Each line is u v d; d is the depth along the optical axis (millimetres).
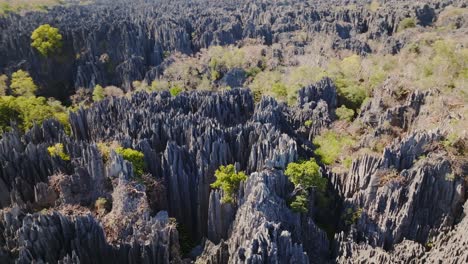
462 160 50375
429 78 81125
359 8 170000
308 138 73688
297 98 85688
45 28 118438
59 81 121938
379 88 82125
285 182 50719
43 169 52906
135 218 45688
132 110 70688
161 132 63125
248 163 56094
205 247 47000
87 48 125812
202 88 109312
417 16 152125
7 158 53094
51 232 39375
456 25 141375
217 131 60594
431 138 53000
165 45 134250
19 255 37438
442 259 41938
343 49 121875
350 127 72938
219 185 50375
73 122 71312
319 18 161375
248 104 79812
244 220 44031
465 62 84000
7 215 41188
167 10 183500
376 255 42344
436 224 48438
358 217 49594
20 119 76250
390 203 48156
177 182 54031
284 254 39844
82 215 42781
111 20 146000
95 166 51062
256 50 123500
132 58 124250
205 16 163500
